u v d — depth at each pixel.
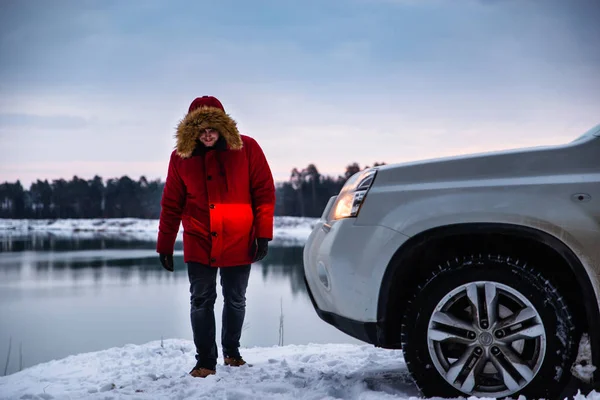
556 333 2.59
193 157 3.74
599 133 2.75
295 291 21.83
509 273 2.65
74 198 157.12
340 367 3.86
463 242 2.97
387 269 2.81
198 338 3.71
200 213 3.75
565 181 2.67
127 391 3.34
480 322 2.67
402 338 2.77
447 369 2.71
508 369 2.65
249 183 3.86
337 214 3.05
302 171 123.38
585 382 2.83
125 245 66.88
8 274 33.06
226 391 3.09
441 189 2.80
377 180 2.94
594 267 2.57
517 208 2.66
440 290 2.72
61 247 63.16
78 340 13.05
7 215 160.00
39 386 3.81
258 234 3.82
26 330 14.67
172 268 3.92
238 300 3.96
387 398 2.84
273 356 4.41
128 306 19.56
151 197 154.88
